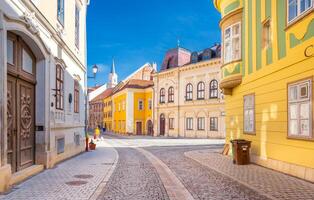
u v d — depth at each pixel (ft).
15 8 27.84
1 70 24.59
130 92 185.88
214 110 134.00
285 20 35.91
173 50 166.50
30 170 32.09
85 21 66.18
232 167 41.32
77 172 35.53
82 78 63.26
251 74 46.44
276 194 25.14
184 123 150.10
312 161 30.48
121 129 199.82
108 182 30.14
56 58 40.57
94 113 295.48
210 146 88.17
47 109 36.94
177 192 26.03
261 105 42.65
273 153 39.01
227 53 54.29
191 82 147.13
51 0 39.68
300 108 32.63
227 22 53.62
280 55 37.14
